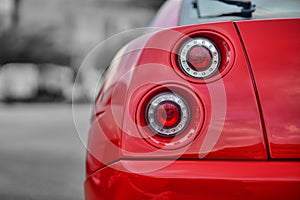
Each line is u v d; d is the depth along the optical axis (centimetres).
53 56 2203
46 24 2283
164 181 189
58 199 380
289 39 199
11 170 488
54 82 1730
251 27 201
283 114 194
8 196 387
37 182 434
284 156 192
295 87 195
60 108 1506
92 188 202
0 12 2283
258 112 194
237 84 195
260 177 188
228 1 240
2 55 2242
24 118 1142
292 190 187
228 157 192
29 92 1722
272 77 196
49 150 614
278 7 241
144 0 2048
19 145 661
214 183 188
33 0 2308
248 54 197
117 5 2106
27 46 2248
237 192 188
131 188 191
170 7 261
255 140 192
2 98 1714
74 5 2248
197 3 245
